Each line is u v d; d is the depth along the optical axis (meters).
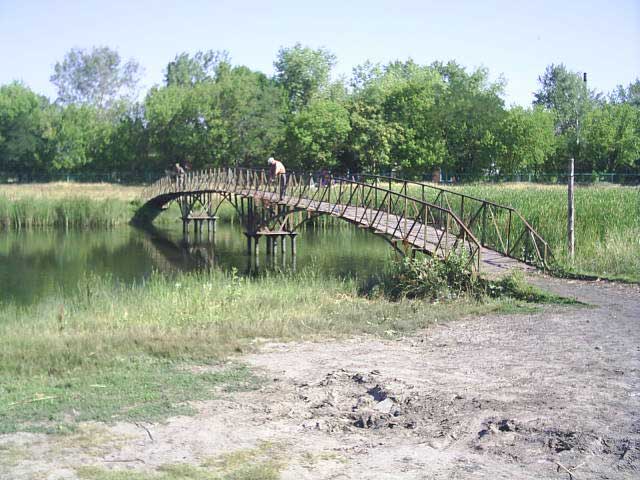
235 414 7.99
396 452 6.91
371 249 33.59
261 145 67.12
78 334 12.30
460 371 9.67
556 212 23.09
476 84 79.56
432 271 16.48
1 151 73.56
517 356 10.48
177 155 70.88
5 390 8.71
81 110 79.31
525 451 6.88
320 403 8.38
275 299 16.02
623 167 66.69
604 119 66.44
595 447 6.90
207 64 100.06
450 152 65.50
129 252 33.53
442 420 7.71
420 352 10.90
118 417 7.82
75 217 46.62
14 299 20.20
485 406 8.11
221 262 29.77
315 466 6.57
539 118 65.62
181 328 12.72
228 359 10.46
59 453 6.82
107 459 6.70
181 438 7.25
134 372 9.62
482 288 16.00
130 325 13.38
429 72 80.50
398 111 65.00
